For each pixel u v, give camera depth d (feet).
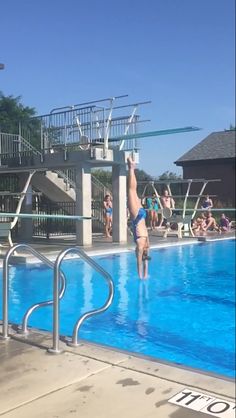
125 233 59.67
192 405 12.71
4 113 124.67
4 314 18.54
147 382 14.23
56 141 61.16
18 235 68.44
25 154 64.44
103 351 17.03
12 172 62.28
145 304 33.30
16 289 36.14
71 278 40.11
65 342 18.08
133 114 56.59
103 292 35.88
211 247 61.00
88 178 55.77
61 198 70.08
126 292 36.27
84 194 55.16
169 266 47.96
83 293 35.55
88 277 40.55
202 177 118.42
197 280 41.65
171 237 66.95
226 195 114.21
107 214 67.21
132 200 34.01
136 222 34.47
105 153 55.26
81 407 12.70
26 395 13.48
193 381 14.25
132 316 30.35
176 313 31.35
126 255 51.24
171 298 35.22
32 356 16.55
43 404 12.92
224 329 28.04
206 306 33.22
